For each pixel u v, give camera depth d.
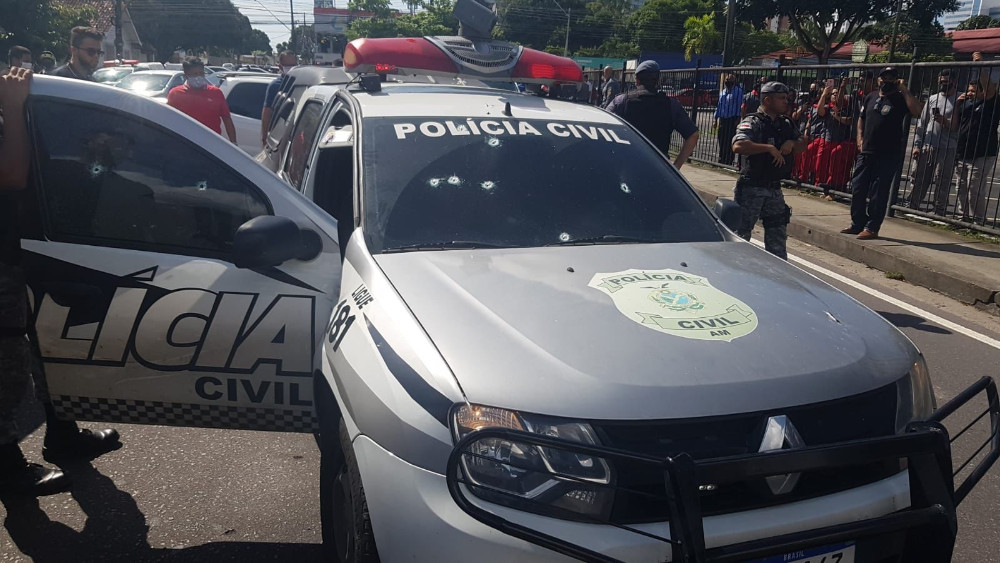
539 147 3.62
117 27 43.41
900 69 10.84
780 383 2.25
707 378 2.22
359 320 2.69
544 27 86.88
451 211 3.25
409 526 2.16
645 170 3.69
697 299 2.64
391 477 2.23
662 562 2.04
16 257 3.13
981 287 7.25
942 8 49.09
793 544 2.07
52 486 3.57
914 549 2.29
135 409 3.19
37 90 3.18
